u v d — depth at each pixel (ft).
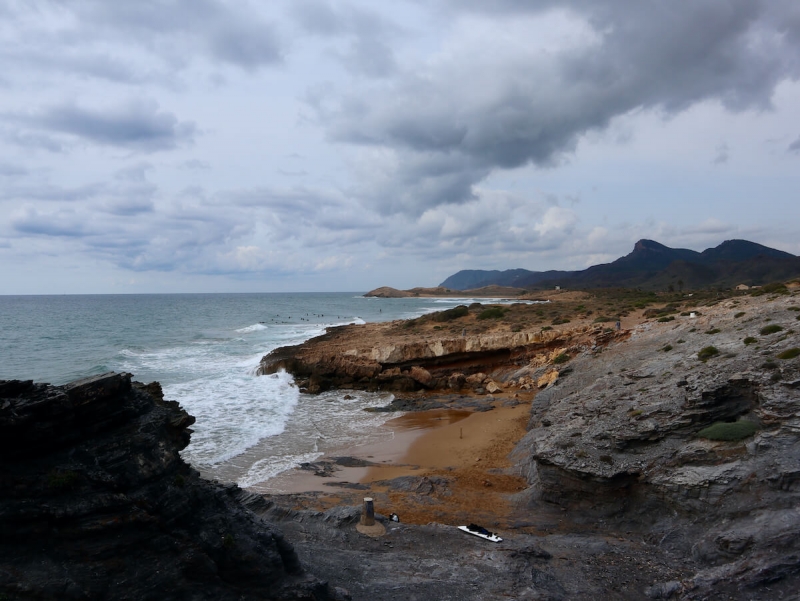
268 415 117.70
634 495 60.54
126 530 31.86
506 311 269.03
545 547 53.26
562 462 64.18
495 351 169.27
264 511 58.70
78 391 33.27
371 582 43.88
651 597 43.01
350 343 196.54
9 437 29.76
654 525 56.54
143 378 150.30
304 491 73.36
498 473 81.00
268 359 176.45
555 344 165.89
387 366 165.58
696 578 42.78
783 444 52.95
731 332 96.84
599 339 148.46
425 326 242.78
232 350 214.28
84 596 28.66
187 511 35.45
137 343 236.84
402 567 47.39
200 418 112.47
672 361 89.45
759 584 40.06
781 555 41.63
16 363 174.09
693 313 146.00
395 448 96.53
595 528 59.72
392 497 70.59
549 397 103.55
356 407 131.95
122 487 32.96
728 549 45.88
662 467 59.16
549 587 44.16
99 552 30.37
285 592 37.11
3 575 27.20
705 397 63.10
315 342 216.54
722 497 51.90
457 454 92.02
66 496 30.60
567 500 64.34
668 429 63.10
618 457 63.21
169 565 32.60
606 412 75.05
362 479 79.61
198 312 497.87
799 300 112.57
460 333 204.74
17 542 28.68
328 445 98.43
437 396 145.48
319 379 154.61
